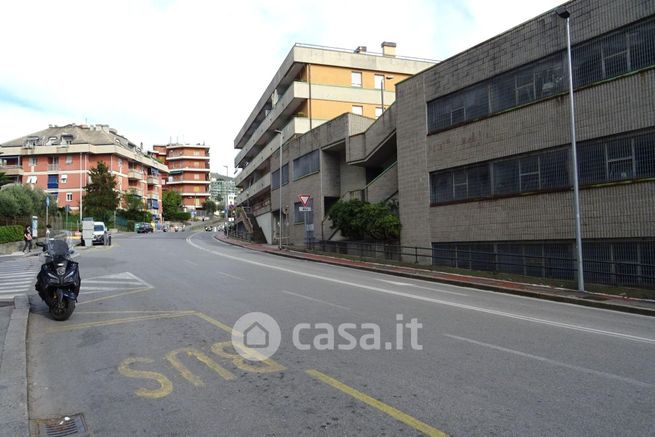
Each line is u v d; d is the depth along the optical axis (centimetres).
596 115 1598
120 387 541
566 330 877
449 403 488
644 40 1481
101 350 696
